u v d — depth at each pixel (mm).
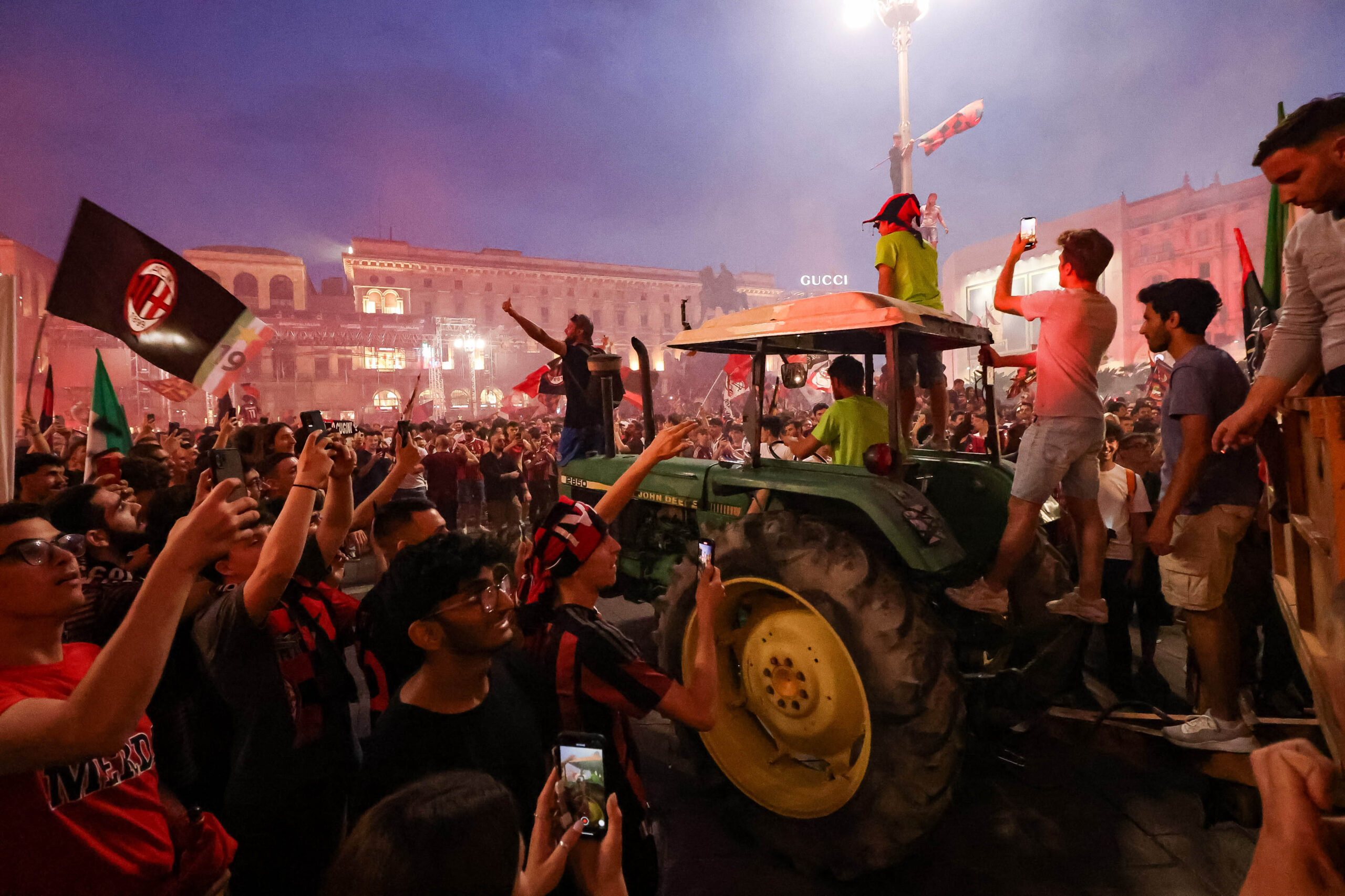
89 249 4000
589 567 1997
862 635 2635
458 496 10047
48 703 1197
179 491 2490
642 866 1859
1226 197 32531
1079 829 3043
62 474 3906
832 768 2926
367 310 64375
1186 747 2855
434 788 1007
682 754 3689
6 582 1367
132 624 1179
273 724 2020
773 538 2955
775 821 2932
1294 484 2090
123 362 47250
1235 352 32406
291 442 3570
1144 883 2684
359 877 914
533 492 10930
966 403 14047
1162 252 35125
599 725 1881
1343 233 2033
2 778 1303
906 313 3039
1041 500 2836
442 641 1609
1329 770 831
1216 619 2939
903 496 2830
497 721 1731
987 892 2662
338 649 2352
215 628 1925
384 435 12719
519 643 2084
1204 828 3004
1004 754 3555
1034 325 34219
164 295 4188
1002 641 3496
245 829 2041
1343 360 2066
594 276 69875
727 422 16172
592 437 5316
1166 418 3129
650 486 4242
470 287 66812
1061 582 3598
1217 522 2910
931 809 2535
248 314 4402
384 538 2904
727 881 2801
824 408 10023
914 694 2533
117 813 1450
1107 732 3115
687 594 3266
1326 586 1693
